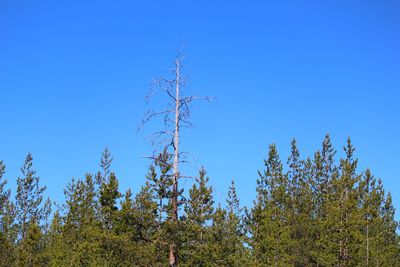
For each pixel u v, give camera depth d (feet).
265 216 133.08
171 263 69.31
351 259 117.60
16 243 144.15
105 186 77.71
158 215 70.18
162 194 69.82
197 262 69.97
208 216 72.28
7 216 144.77
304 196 149.18
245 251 122.01
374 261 118.21
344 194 130.41
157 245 68.64
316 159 160.56
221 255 72.08
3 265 123.54
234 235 81.76
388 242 140.36
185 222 69.62
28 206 147.84
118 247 68.33
